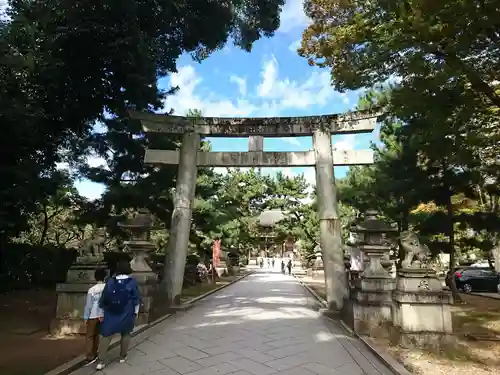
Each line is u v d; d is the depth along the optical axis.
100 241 9.10
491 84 10.41
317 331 9.40
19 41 10.45
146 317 9.64
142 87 14.01
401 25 6.85
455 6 6.09
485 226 14.80
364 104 15.59
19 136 11.16
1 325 9.37
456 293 15.34
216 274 29.91
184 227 13.39
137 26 12.92
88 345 6.36
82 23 11.84
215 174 22.97
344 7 8.55
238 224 32.94
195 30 15.30
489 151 14.48
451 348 7.30
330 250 12.63
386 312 9.08
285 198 43.53
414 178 15.32
